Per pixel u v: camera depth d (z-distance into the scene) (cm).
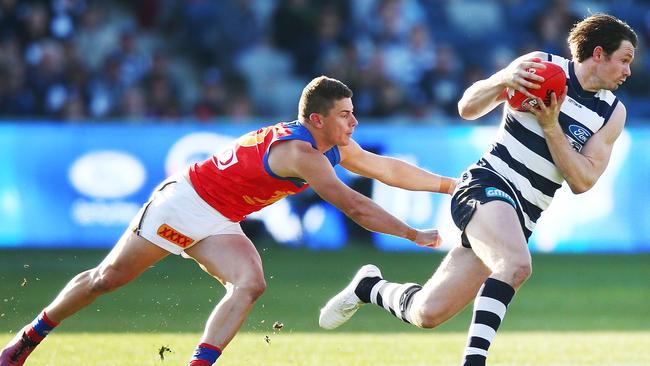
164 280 4391
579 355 2658
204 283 4297
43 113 6053
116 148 5247
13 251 5122
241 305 2102
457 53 6981
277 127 2170
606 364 2498
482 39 7019
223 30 6712
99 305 3666
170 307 3631
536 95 2058
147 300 3803
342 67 6353
